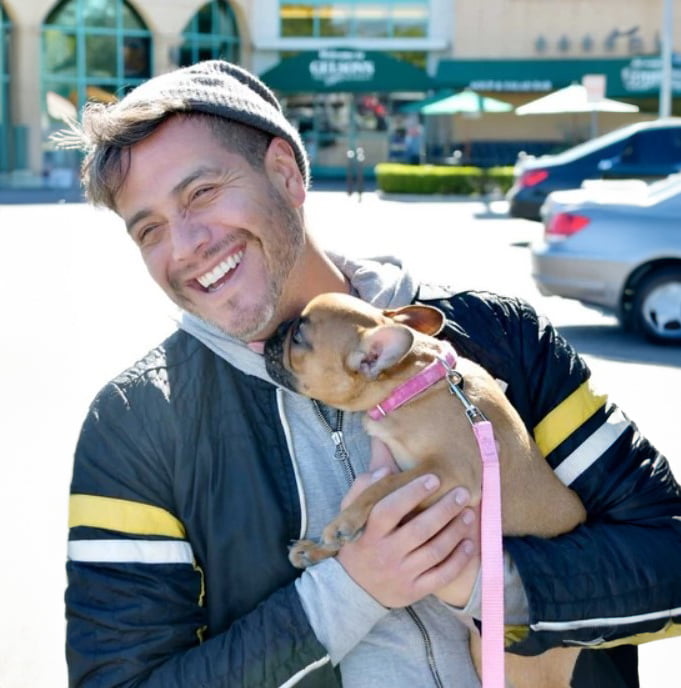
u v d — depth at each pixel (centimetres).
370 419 252
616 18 3822
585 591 231
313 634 220
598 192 1172
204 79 239
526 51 3869
